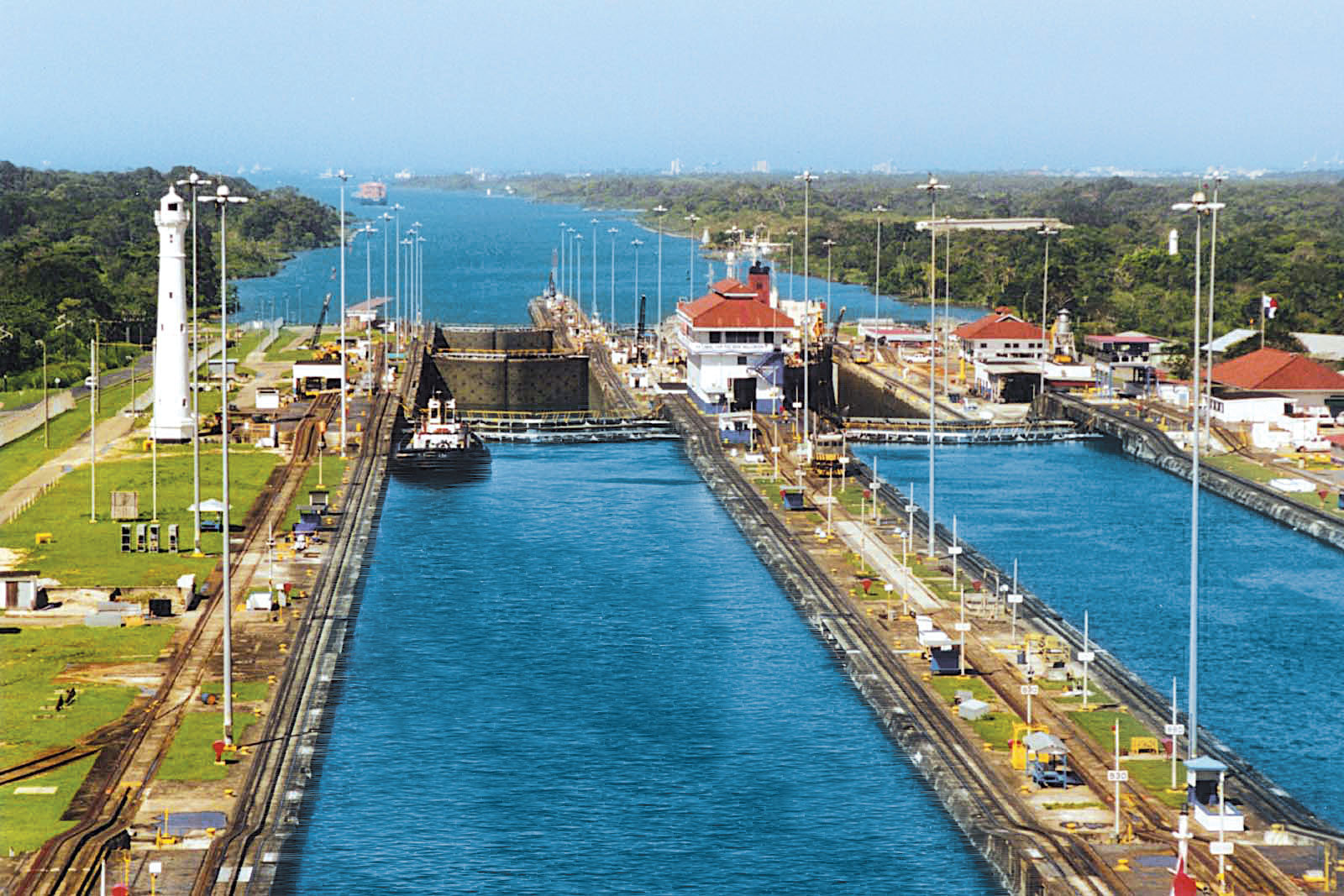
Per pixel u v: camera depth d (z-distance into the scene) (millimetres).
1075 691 191875
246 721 179500
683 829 161500
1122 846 147875
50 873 139750
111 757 167625
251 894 140250
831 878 151000
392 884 149625
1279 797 161125
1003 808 157250
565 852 156500
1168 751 171875
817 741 182875
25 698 184875
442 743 182625
